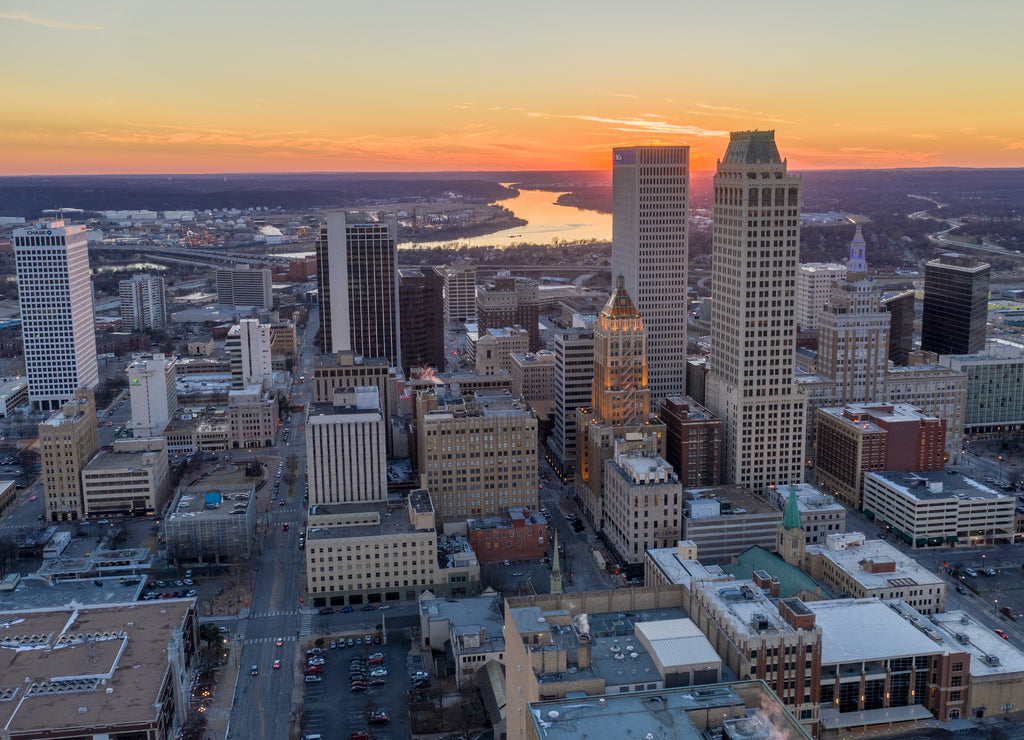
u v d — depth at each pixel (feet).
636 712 590.96
